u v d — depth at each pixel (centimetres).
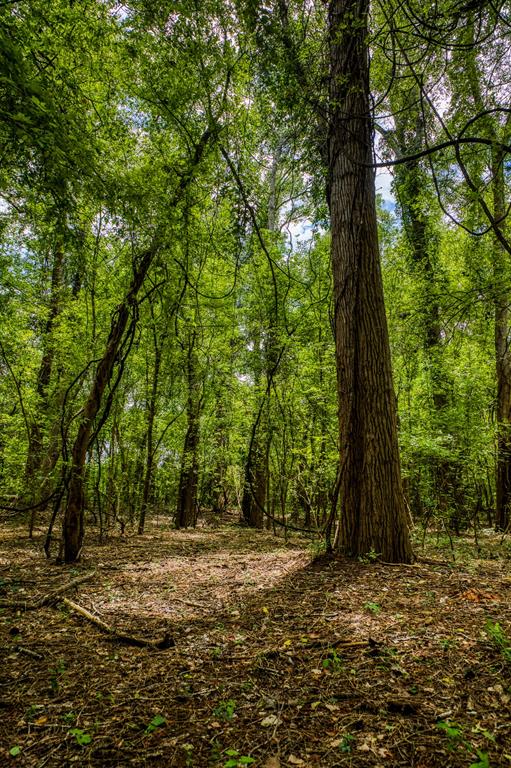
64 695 273
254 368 1219
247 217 686
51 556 729
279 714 247
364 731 229
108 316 970
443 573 532
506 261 916
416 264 1128
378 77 682
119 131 673
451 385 1012
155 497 1702
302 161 699
